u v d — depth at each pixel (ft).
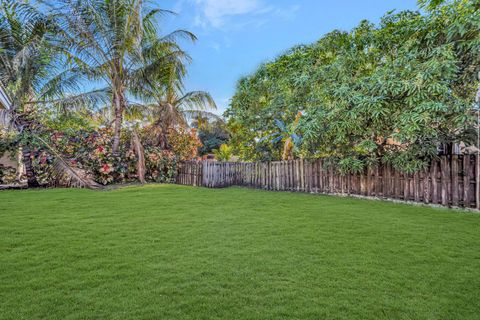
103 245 11.82
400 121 19.30
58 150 33.01
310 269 9.48
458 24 18.74
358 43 31.89
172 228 14.32
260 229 14.12
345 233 13.43
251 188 34.09
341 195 25.79
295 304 7.43
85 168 32.78
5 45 30.40
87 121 45.34
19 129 31.27
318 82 29.63
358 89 23.18
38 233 13.39
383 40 29.89
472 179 17.78
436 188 19.53
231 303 7.47
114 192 26.61
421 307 7.29
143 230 13.96
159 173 39.17
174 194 25.57
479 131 18.99
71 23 30.17
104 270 9.43
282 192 28.96
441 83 18.61
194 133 47.98
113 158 33.50
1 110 30.07
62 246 11.68
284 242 12.16
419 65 19.63
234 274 9.13
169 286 8.35
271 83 38.50
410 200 21.09
